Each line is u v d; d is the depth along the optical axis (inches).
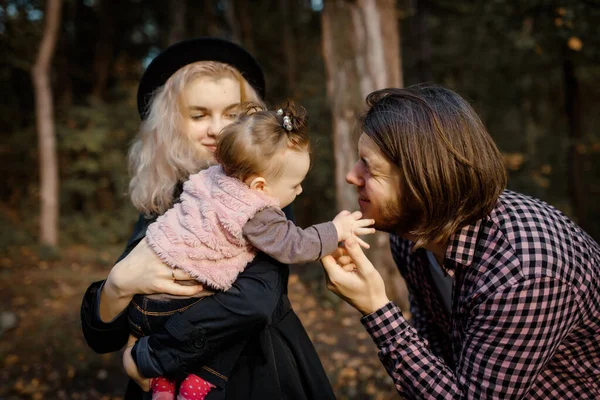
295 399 62.4
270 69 560.7
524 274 51.4
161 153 74.1
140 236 68.9
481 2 301.1
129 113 455.5
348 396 139.7
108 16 546.9
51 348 189.6
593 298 54.2
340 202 202.1
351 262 61.8
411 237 60.4
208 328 57.7
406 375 55.9
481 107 472.4
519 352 51.3
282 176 62.2
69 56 559.5
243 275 60.7
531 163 428.1
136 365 60.4
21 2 436.1
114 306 62.2
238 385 61.9
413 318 77.5
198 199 62.1
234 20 482.0
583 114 436.1
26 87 533.3
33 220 420.8
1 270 316.2
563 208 344.5
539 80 453.1
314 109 418.9
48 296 263.6
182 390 58.8
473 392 52.4
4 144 479.8
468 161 52.7
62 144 434.0
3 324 211.9
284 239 59.3
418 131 54.0
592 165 432.1
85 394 159.9
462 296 58.0
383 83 196.4
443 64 480.4
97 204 466.9
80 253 375.9
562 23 214.2
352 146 198.8
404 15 383.2
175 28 463.8
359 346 175.3
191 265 58.7
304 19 577.9
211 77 76.9
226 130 62.3
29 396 157.8
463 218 54.4
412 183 54.3
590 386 58.1
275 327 64.6
